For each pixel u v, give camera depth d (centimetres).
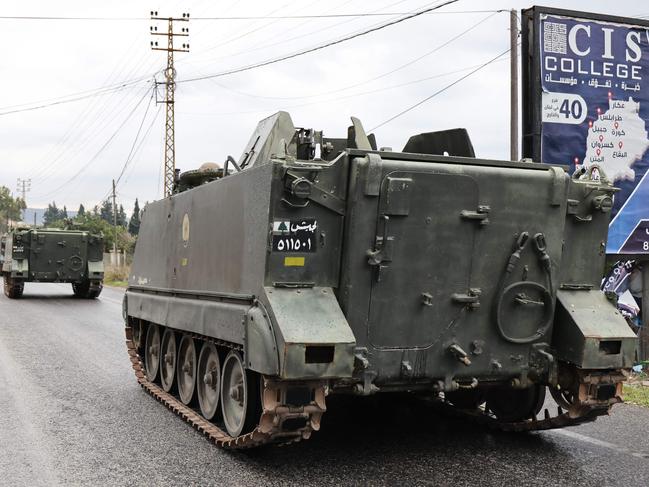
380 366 586
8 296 2767
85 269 2712
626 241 1065
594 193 643
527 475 573
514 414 715
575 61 1041
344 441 677
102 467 595
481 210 586
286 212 559
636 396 873
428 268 584
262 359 539
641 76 1066
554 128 1035
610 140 1055
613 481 559
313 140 712
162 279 898
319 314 547
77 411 802
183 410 774
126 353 1256
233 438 637
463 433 709
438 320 596
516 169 606
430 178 572
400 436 696
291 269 562
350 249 564
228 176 663
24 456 625
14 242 2641
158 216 939
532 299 620
